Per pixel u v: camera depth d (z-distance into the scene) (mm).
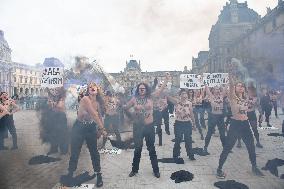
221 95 7109
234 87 5273
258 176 5023
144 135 5164
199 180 4875
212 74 9500
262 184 4602
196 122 9141
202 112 11344
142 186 4613
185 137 6340
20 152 7090
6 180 4875
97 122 4695
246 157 6406
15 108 7648
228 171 5363
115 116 7891
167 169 5590
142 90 5227
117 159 6445
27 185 4648
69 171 4840
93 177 5082
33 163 5996
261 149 7207
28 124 13258
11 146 7926
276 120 14125
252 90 7445
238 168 5547
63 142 6934
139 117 5176
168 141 8914
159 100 8070
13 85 54312
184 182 4781
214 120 6992
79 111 4777
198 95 9477
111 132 7863
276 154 6617
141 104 5203
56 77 8766
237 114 5137
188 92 9438
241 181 4773
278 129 10805
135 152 5203
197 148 7395
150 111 5203
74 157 4848
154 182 4809
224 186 4469
